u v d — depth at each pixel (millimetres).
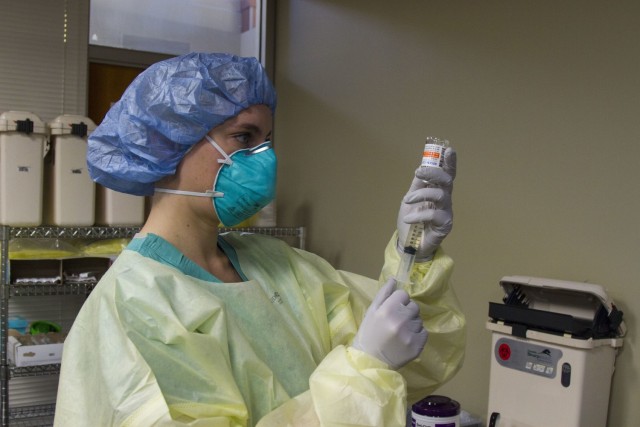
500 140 2664
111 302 1006
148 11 3900
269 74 4133
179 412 935
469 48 2807
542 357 2168
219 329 1024
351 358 978
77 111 3697
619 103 2250
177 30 3988
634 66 2209
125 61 3844
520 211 2580
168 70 1140
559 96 2443
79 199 2994
